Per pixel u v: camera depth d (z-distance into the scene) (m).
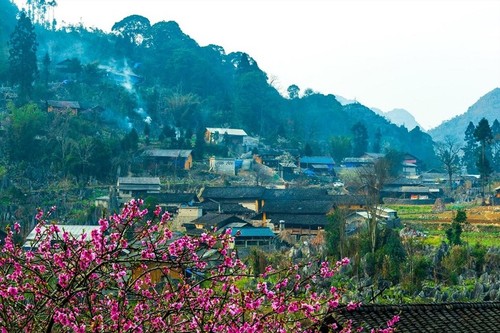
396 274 68.69
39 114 159.38
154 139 187.62
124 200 135.38
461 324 24.47
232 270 17.22
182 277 16.78
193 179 162.25
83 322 15.59
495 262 75.88
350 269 70.12
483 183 155.88
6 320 14.98
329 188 162.38
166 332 15.80
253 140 199.38
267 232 106.38
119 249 15.31
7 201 125.69
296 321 17.47
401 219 120.69
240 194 136.00
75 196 138.12
